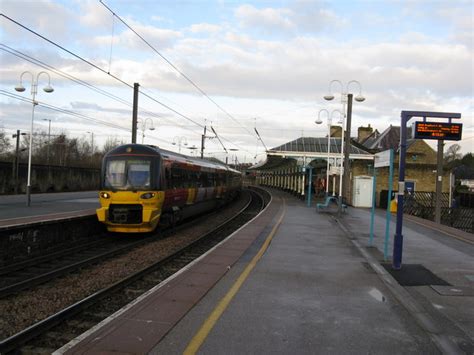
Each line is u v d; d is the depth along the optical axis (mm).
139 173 16000
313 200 38656
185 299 6957
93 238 16125
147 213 15656
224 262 10211
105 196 15914
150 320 5918
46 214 19391
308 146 40312
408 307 6848
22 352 5535
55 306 7668
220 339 5340
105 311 7348
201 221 24203
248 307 6707
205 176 25000
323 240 14477
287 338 5445
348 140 25188
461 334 5695
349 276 9117
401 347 5234
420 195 30875
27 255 12828
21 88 26234
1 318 6969
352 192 33094
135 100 28094
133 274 9555
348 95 25094
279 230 16938
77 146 72875
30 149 25219
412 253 12203
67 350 4855
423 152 43344
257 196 51094
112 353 4793
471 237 15812
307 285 8242
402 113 10078
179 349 4984
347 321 6172
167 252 13555
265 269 9609
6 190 36406
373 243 13898
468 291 7922
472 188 54781
